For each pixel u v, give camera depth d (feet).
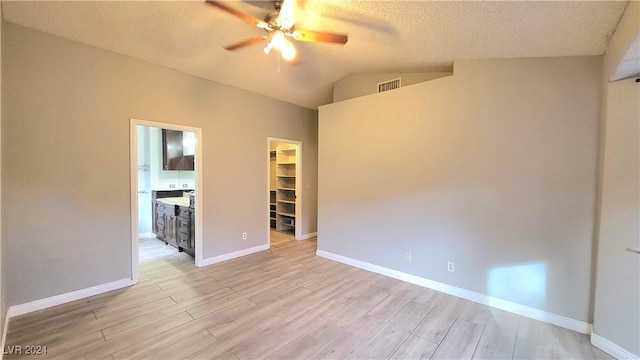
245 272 11.91
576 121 7.64
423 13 7.39
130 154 10.28
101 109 9.61
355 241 12.76
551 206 8.04
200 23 8.98
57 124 8.75
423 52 9.73
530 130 8.30
